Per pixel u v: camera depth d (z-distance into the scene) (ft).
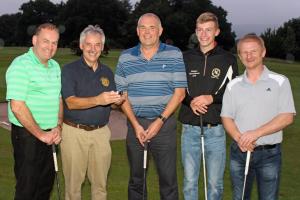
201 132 17.30
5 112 41.27
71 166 17.13
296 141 34.53
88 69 16.98
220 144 17.65
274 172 15.48
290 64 179.52
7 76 15.56
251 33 15.66
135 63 17.20
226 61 17.43
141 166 17.95
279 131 15.48
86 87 16.87
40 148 16.31
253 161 15.62
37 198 16.89
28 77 15.49
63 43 317.01
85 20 320.29
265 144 15.39
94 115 16.89
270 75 15.39
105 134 17.46
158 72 17.03
